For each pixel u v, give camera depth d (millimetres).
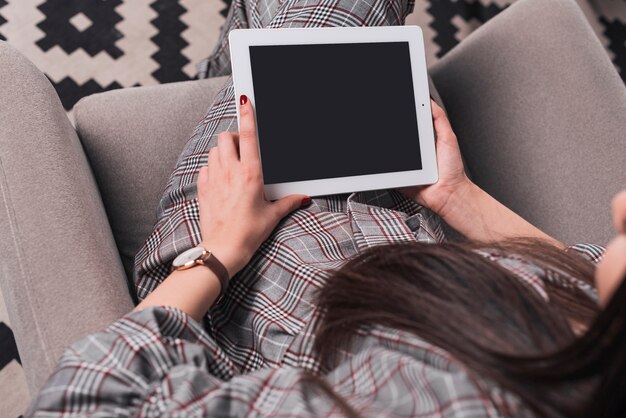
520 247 525
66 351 435
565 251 569
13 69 625
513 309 392
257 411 404
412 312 409
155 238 677
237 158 629
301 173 649
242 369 592
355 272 468
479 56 907
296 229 636
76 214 578
